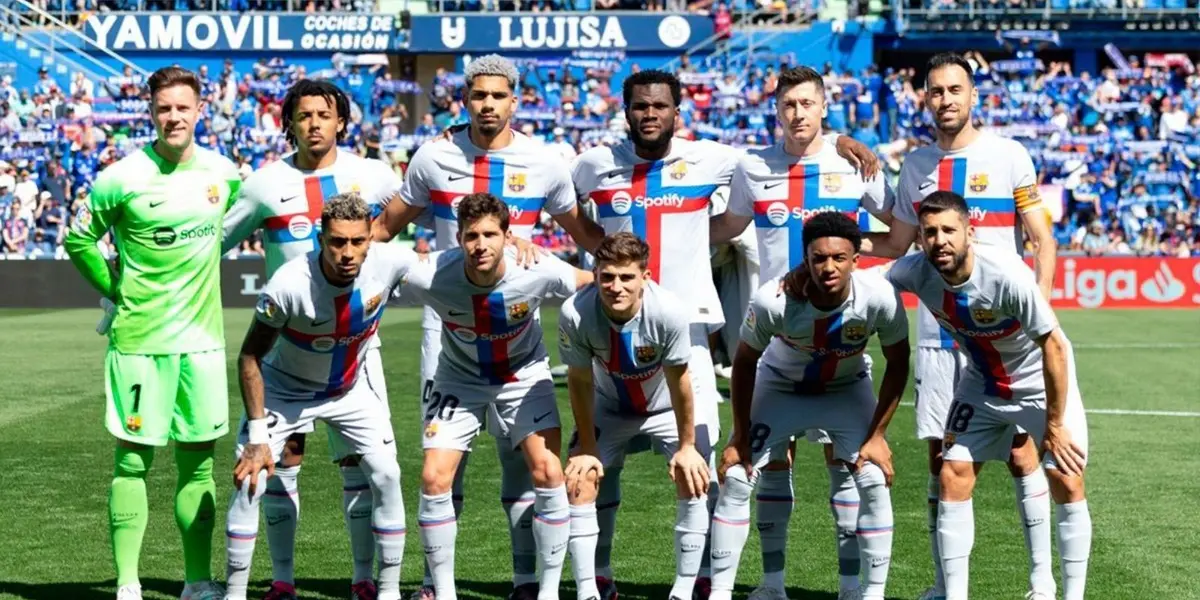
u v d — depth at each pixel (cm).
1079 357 1605
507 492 641
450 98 2662
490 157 665
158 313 614
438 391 624
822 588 667
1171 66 2747
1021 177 678
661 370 613
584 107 2645
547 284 604
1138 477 919
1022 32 2809
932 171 686
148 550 726
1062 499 594
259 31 2783
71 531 762
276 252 662
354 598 637
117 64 2764
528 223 670
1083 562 594
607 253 565
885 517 604
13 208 2353
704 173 673
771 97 2639
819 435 643
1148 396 1295
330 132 649
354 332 600
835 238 566
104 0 2805
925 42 2894
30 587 650
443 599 608
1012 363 597
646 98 651
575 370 602
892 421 1144
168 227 610
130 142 2530
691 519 610
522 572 643
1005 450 618
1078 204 2522
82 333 1822
